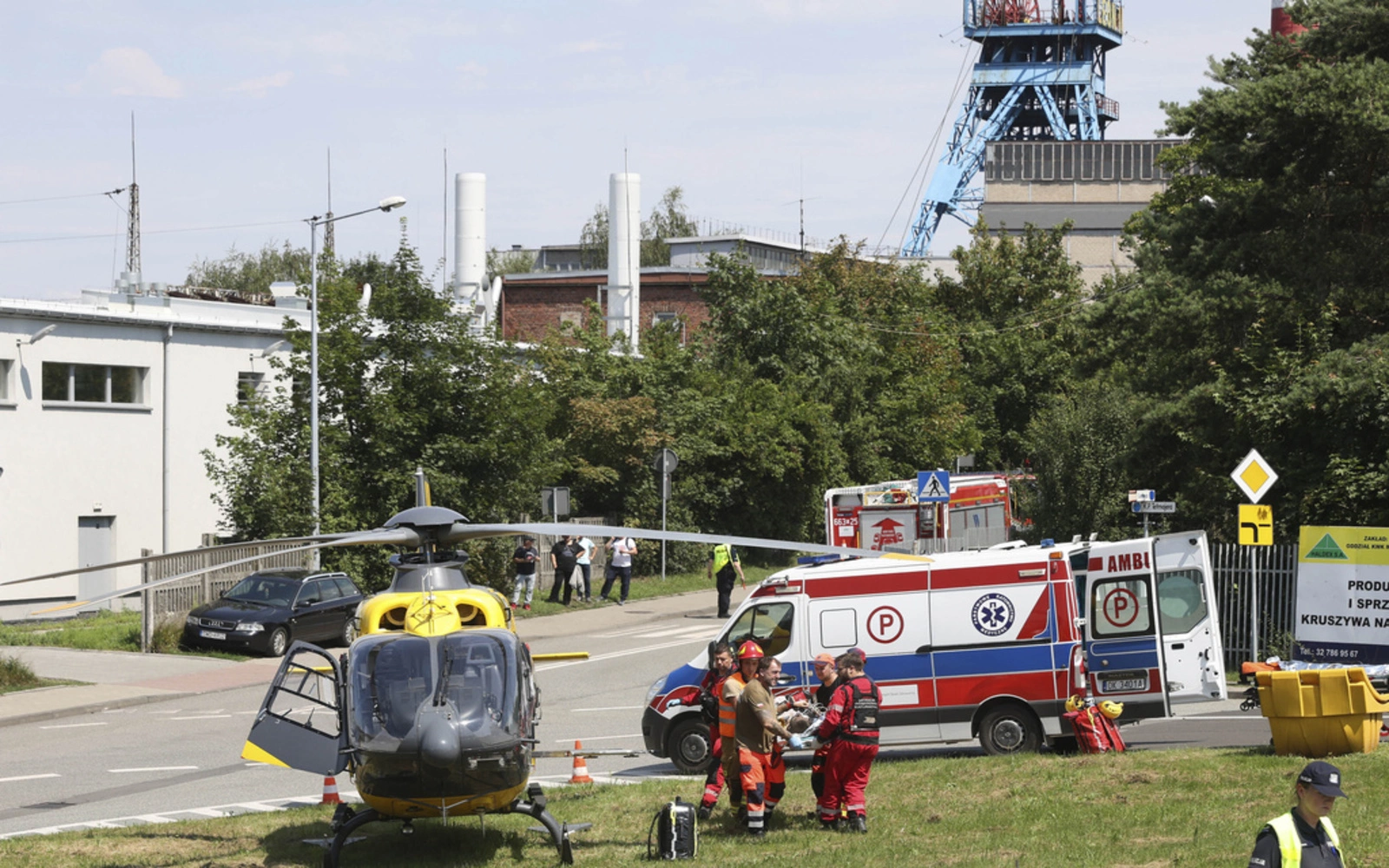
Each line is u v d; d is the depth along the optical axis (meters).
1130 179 170.88
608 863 17.95
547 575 62.34
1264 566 37.03
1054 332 98.44
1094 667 26.19
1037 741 25.25
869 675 25.72
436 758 16.88
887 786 22.25
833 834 19.02
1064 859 16.45
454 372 54.41
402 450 52.72
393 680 17.91
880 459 80.00
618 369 68.75
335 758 17.86
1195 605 26.70
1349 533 27.47
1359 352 36.16
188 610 46.91
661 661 42.72
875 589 25.91
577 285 113.38
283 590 45.38
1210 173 44.12
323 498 50.00
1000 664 25.38
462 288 95.75
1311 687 22.14
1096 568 26.38
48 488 56.69
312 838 19.91
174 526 61.81
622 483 67.38
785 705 23.84
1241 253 39.94
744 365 77.75
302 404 52.22
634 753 20.44
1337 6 39.50
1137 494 40.03
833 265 99.81
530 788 18.91
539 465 56.09
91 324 58.22
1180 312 39.09
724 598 53.56
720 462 70.81
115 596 14.27
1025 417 95.25
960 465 73.19
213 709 35.44
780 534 73.56
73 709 34.97
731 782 20.27
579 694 36.94
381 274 54.81
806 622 25.98
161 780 26.28
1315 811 10.31
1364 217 39.62
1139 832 17.75
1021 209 172.88
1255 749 23.19
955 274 154.50
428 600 18.86
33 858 18.69
